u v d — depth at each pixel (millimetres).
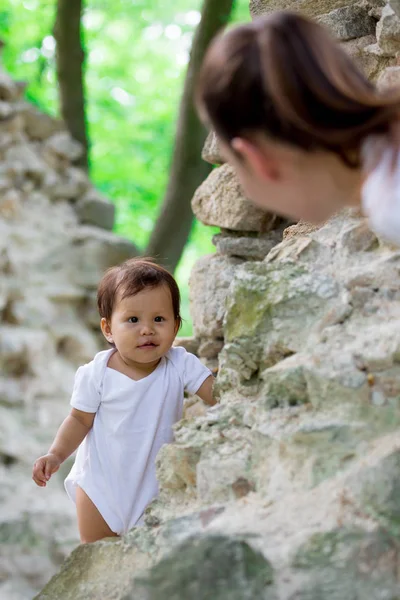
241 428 2311
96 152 13570
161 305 2715
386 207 1682
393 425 1979
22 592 6332
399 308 2168
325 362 2098
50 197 8672
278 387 2156
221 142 1763
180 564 1943
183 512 2246
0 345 7484
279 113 1628
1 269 7945
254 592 1869
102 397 2713
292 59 1619
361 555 1829
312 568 1849
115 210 8961
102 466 2686
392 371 2020
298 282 2316
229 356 2363
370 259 2312
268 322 2320
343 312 2209
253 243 3219
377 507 1856
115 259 8453
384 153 1696
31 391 7531
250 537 1944
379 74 2791
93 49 13648
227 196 3238
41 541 6555
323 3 2990
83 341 8078
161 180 13633
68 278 8258
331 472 1982
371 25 2871
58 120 8898
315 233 2498
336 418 2033
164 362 2781
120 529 2648
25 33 11617
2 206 8203
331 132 1646
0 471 7000
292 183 1734
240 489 2168
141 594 1957
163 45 13797
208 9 7734
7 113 8430
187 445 2316
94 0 12875
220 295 3240
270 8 3076
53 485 7055
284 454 2070
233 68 1656
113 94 13844
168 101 13898
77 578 2254
